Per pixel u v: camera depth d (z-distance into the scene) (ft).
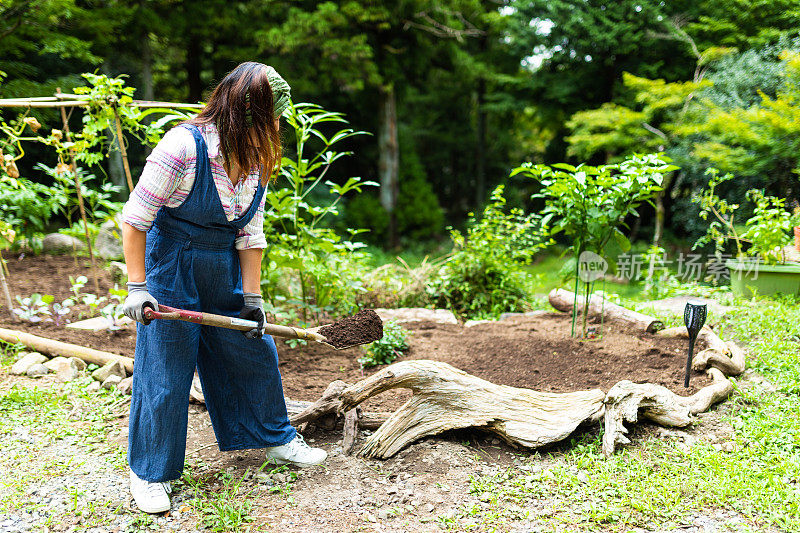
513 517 8.95
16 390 12.24
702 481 9.64
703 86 39.93
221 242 8.98
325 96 61.41
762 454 10.39
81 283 16.87
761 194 22.53
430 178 82.07
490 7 70.49
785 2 37.93
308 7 52.06
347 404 10.41
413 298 21.68
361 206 60.75
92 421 11.60
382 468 10.27
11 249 24.62
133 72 47.57
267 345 9.75
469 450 10.82
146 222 8.30
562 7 53.47
